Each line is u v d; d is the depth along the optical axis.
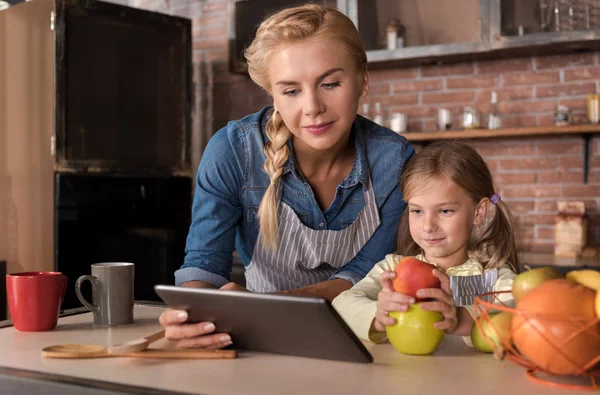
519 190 3.54
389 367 0.92
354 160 1.58
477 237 1.60
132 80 3.45
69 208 3.18
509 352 0.92
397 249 1.61
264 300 0.90
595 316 0.80
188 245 1.53
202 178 1.53
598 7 3.09
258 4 3.90
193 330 1.01
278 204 1.54
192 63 3.92
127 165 3.42
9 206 3.37
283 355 1.00
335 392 0.80
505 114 3.55
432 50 3.39
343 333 0.90
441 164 1.42
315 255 1.57
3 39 3.38
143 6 4.45
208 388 0.82
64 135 3.17
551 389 0.81
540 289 0.83
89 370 0.91
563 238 3.25
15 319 1.18
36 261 3.23
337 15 1.30
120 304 1.24
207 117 4.28
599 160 3.37
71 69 3.19
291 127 1.33
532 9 3.20
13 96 3.34
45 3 3.17
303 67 1.25
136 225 3.44
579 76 3.40
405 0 3.48
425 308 0.98
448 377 0.87
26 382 0.88
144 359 0.97
